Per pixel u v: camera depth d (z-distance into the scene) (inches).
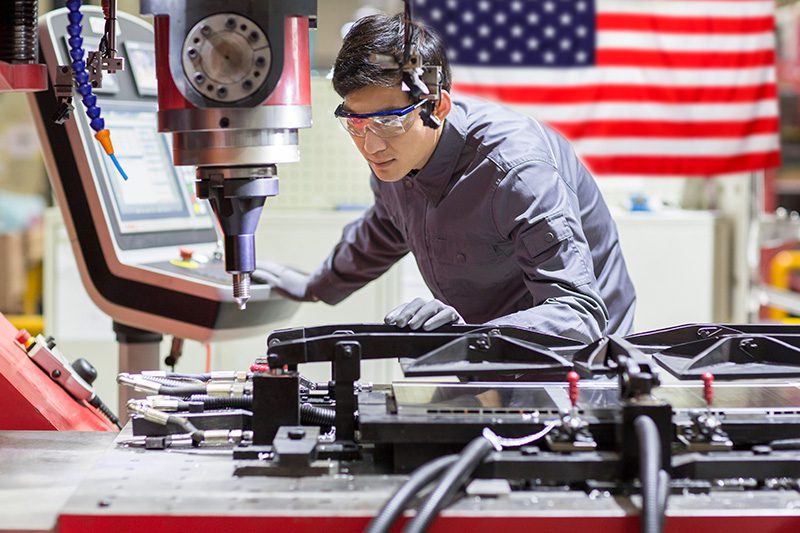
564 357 63.8
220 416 63.5
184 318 100.1
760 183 170.6
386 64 72.2
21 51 66.3
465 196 86.0
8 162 202.8
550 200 81.7
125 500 50.8
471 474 53.0
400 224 98.1
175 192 111.3
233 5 58.7
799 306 159.0
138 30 112.0
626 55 166.6
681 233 170.4
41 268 198.7
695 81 168.2
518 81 165.2
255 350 166.6
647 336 66.1
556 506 50.5
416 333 61.7
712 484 53.9
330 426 62.7
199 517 48.9
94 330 161.3
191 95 59.0
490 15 163.5
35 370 74.6
